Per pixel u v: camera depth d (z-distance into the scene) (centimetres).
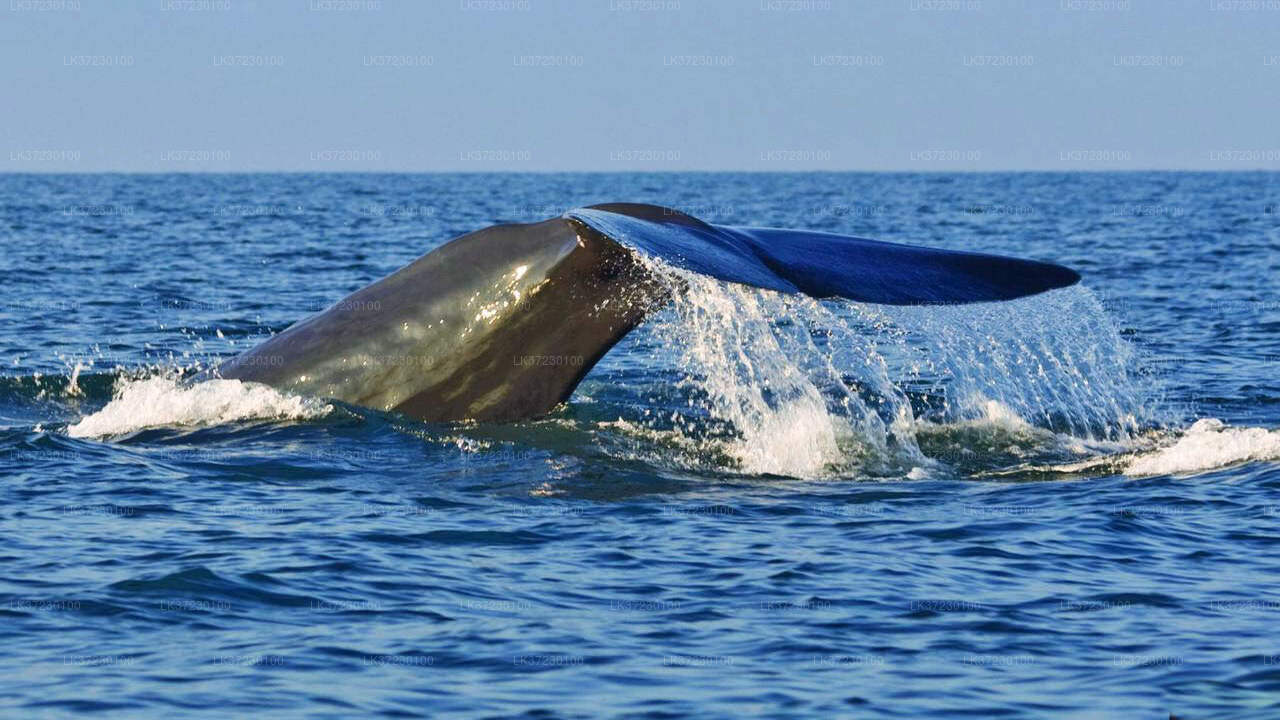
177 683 1414
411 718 1345
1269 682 1427
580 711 1365
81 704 1359
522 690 1414
